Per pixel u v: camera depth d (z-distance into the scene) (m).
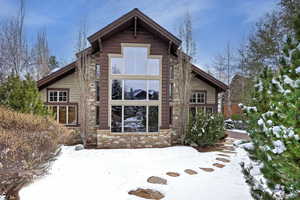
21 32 17.89
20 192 4.07
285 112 2.24
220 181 5.52
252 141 2.93
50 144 4.36
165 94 10.41
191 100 12.48
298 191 2.28
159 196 4.57
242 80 19.38
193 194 4.66
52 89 11.10
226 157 8.22
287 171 2.13
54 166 5.82
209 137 10.10
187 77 10.88
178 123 10.98
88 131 10.26
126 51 10.23
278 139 2.21
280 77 2.51
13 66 17.14
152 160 7.55
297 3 6.81
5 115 4.93
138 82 10.30
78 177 5.42
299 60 2.26
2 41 17.47
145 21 9.77
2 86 7.22
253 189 2.90
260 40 12.41
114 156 7.97
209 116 10.55
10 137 3.53
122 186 5.05
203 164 7.18
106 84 10.00
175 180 5.56
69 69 10.77
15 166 3.26
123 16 9.54
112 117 10.08
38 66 21.47
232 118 19.92
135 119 10.22
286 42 2.53
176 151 9.02
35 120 5.24
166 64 10.48
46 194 4.24
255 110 2.90
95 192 4.62
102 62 10.00
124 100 10.12
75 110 11.21
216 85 12.11
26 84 7.46
